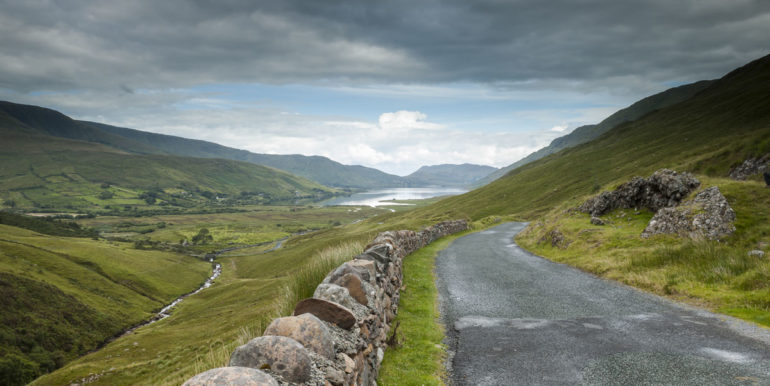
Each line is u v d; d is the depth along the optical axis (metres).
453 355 9.48
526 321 11.98
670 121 173.62
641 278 16.55
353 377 5.37
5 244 139.62
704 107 170.62
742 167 59.81
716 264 15.76
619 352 8.96
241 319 58.97
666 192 27.56
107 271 142.50
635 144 153.62
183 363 38.41
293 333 4.82
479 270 21.92
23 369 79.88
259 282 114.31
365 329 7.20
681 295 14.09
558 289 16.48
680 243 19.45
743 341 9.21
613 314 12.30
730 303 12.37
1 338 86.38
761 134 63.19
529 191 140.75
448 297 15.66
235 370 3.22
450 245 35.97
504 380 7.86
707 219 19.61
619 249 22.27
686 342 9.38
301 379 3.97
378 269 11.26
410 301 14.98
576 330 10.80
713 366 7.88
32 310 100.25
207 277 161.50
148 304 123.88
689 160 81.50
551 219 39.50
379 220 193.25
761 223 17.88
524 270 21.64
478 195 168.88
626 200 32.19
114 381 46.47
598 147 189.88
